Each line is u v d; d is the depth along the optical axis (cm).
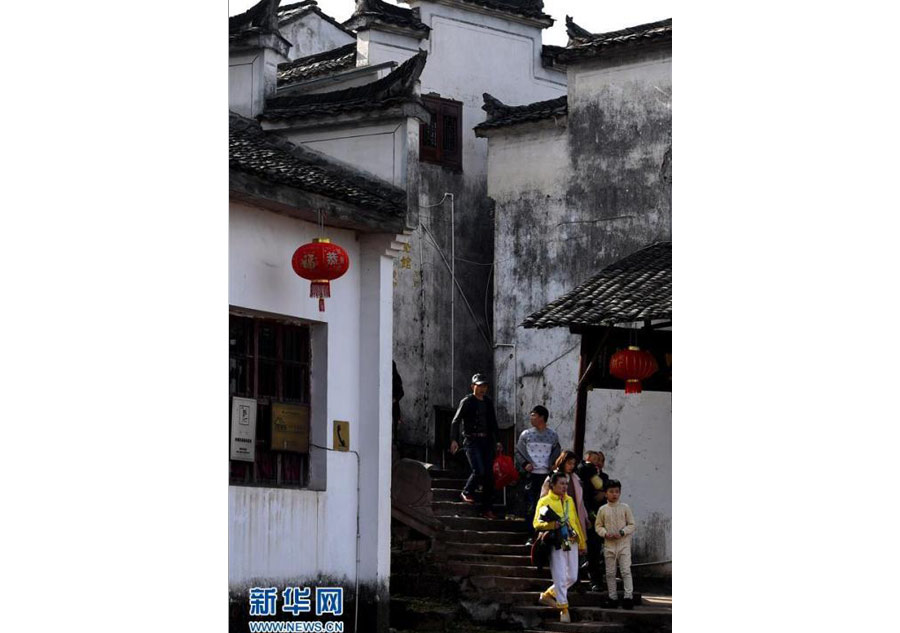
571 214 1620
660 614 1178
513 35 1814
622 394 1503
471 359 1734
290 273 1125
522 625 1212
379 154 1216
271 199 1072
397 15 1678
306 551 1120
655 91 1575
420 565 1296
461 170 1756
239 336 1098
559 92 1859
